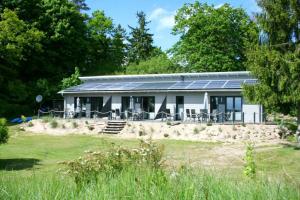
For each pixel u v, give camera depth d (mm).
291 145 22156
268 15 21422
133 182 4367
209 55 53031
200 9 55719
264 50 21125
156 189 4133
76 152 21016
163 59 57562
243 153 19906
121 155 7059
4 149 21938
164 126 28141
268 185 4242
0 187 4230
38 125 31172
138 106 34438
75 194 4164
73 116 35125
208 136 26219
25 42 39906
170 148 22047
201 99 32094
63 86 43375
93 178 5164
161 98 33562
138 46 75812
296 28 21375
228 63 52344
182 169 5055
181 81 34688
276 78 20844
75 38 50312
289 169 15234
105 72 54938
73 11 49625
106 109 34562
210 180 4445
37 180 4684
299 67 20234
